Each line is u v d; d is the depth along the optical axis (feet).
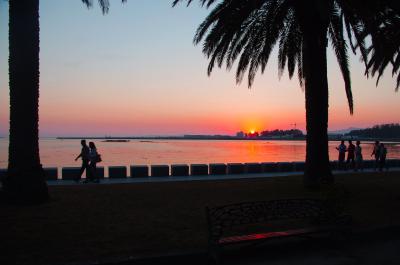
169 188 52.95
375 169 89.15
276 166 80.74
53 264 21.90
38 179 40.52
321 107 51.98
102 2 50.11
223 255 24.95
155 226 31.17
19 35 40.32
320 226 28.27
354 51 49.06
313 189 51.03
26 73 40.34
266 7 48.83
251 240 24.11
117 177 67.97
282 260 24.61
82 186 54.90
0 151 297.33
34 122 40.55
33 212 35.88
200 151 323.16
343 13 48.55
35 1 41.09
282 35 54.08
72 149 363.35
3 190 39.91
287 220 32.45
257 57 53.26
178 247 25.50
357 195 47.88
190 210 37.70
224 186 55.21
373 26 44.62
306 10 48.98
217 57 52.85
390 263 24.23
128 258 22.97
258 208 26.27
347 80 50.67
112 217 34.30
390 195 47.91
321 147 51.80
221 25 47.96
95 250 24.71
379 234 30.45
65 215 34.81
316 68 51.93
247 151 322.55
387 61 56.39
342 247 27.43
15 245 25.64
